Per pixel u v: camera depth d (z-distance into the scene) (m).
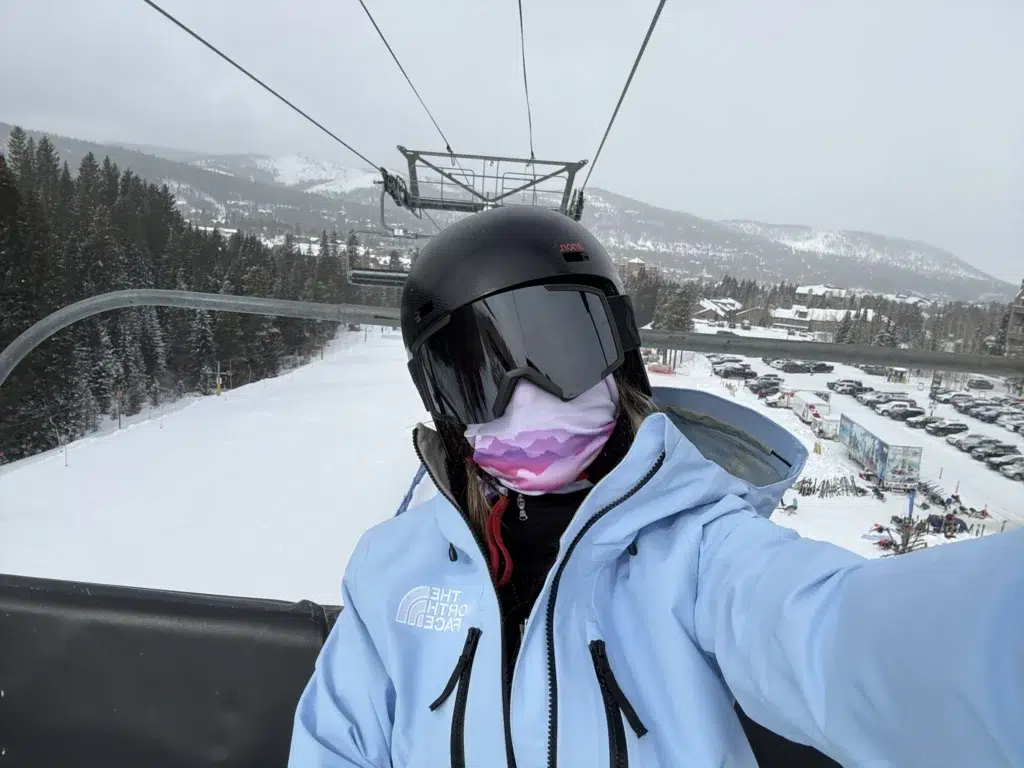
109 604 1.64
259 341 45.44
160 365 38.06
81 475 23.94
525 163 12.86
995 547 0.46
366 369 47.66
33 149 56.75
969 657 0.41
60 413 29.45
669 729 0.83
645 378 1.21
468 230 1.12
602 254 1.16
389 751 1.06
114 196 57.28
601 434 1.05
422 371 1.12
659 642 0.86
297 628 1.59
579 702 0.85
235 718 1.59
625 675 0.86
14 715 1.65
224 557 16.88
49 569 16.05
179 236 52.38
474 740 0.91
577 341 1.03
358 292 58.81
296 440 28.62
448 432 1.19
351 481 23.20
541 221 1.11
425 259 1.14
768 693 0.65
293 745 1.11
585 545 0.91
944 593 0.46
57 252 34.53
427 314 1.09
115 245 40.19
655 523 0.96
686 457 0.94
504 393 1.02
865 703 0.51
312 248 67.56
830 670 0.56
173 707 1.61
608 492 0.91
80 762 1.64
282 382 42.38
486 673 0.93
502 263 1.04
